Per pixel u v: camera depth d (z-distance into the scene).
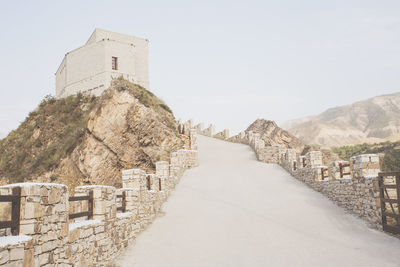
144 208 14.77
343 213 15.69
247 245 11.97
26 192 6.09
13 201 5.89
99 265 9.20
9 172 32.66
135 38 40.44
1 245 5.23
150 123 26.83
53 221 6.88
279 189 21.11
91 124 26.34
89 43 40.88
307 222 14.67
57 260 6.92
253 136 37.25
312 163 21.36
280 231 13.56
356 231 13.11
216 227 14.37
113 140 25.86
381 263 9.62
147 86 40.12
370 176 13.92
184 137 31.61
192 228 14.35
